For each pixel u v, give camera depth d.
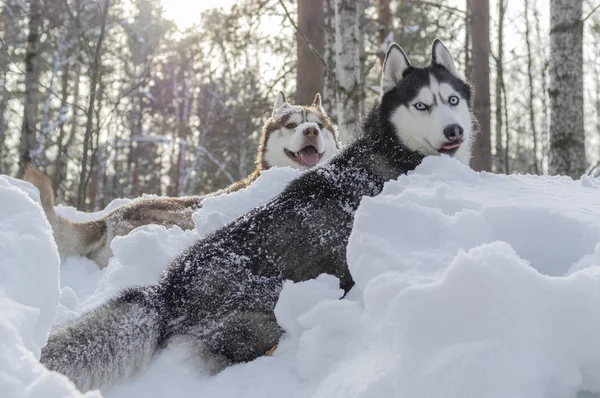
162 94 30.36
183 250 4.07
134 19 21.00
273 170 5.62
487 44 14.78
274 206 3.89
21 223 2.71
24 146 13.75
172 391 3.04
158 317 3.41
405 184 3.82
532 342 2.19
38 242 2.65
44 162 18.30
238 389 2.99
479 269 2.28
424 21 19.50
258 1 15.39
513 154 34.44
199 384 3.13
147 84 26.05
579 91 9.07
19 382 1.98
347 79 9.89
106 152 24.16
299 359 2.91
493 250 2.35
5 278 2.45
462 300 2.28
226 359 3.41
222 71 26.78
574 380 2.21
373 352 2.57
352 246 3.07
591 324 2.22
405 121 4.62
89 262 6.89
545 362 2.19
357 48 10.02
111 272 4.62
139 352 3.21
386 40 14.33
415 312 2.34
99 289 4.97
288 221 3.76
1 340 2.08
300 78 13.51
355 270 3.00
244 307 3.49
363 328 2.86
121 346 3.16
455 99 4.85
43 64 21.34
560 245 3.03
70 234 6.86
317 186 4.02
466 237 2.96
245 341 3.44
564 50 9.09
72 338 3.07
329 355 2.87
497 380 2.12
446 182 3.78
